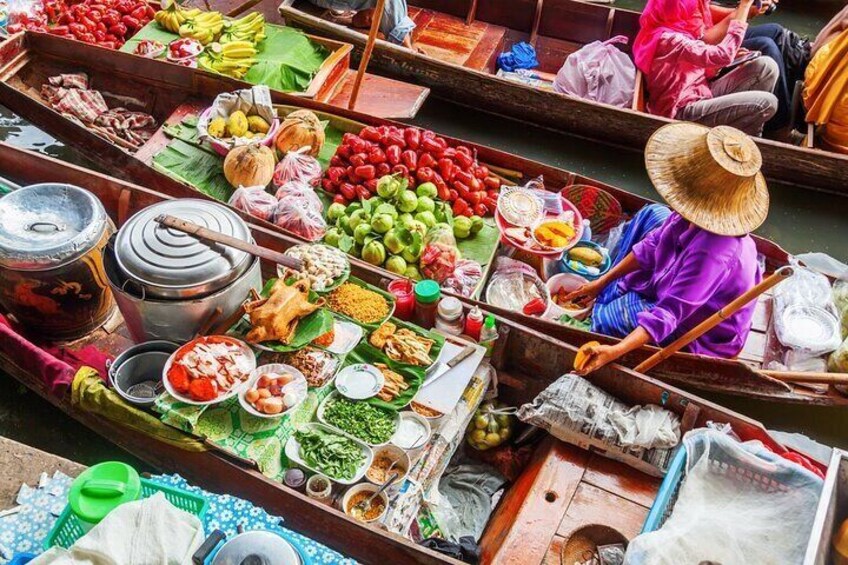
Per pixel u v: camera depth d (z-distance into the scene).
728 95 6.07
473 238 5.18
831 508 2.97
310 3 7.07
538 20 7.13
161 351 4.03
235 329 4.09
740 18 5.88
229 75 6.08
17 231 4.21
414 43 7.09
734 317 4.29
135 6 6.76
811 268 5.09
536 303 4.65
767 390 4.32
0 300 4.46
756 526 3.20
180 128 5.73
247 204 5.02
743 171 3.62
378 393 4.00
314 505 3.52
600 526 3.63
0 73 5.93
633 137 6.15
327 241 4.93
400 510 3.66
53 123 5.63
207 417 3.83
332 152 5.64
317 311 4.09
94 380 3.91
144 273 3.81
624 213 5.32
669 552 3.10
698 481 3.37
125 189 4.92
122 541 2.71
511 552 3.62
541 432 4.25
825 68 5.87
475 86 6.34
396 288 4.46
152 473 4.30
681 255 3.98
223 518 3.27
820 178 5.94
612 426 3.89
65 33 6.38
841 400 4.35
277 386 3.86
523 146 6.51
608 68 6.36
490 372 4.32
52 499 3.42
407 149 5.32
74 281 4.30
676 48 5.86
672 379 4.45
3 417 4.53
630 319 4.37
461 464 4.29
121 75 6.09
